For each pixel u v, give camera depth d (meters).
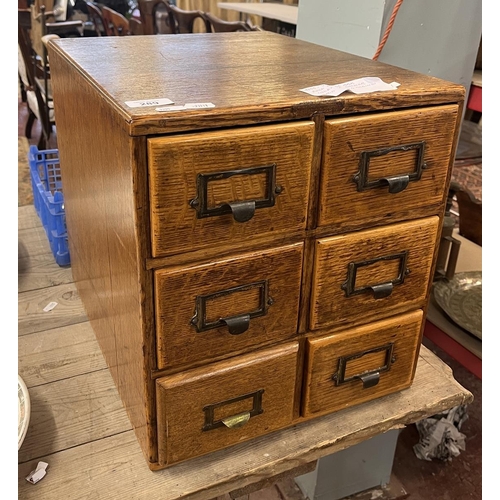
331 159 0.65
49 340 0.94
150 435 0.69
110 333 0.81
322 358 0.77
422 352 0.99
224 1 3.83
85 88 0.70
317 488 1.38
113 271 0.73
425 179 0.73
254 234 0.64
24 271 1.13
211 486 0.70
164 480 0.70
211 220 0.61
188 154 0.56
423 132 0.70
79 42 0.90
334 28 1.10
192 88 0.65
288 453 0.75
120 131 0.57
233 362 0.70
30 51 3.02
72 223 0.98
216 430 0.72
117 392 0.83
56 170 1.47
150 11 3.16
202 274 0.63
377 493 1.45
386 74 0.76
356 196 0.69
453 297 1.45
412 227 0.75
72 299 1.05
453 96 0.70
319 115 0.63
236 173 0.59
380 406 0.85
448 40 1.05
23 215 1.35
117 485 0.69
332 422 0.81
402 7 0.99
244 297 0.67
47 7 3.79
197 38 1.00
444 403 0.87
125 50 0.86
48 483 0.69
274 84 0.68
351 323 0.78
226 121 0.58
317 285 0.72
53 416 0.79
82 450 0.74
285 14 2.62
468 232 1.70
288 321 0.72
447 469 1.54
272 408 0.75
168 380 0.66
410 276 0.79
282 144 0.61
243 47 0.92
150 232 0.59
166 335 0.64
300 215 0.66
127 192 0.58
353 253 0.72
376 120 0.66
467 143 1.78
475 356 1.33
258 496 1.43
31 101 3.13
